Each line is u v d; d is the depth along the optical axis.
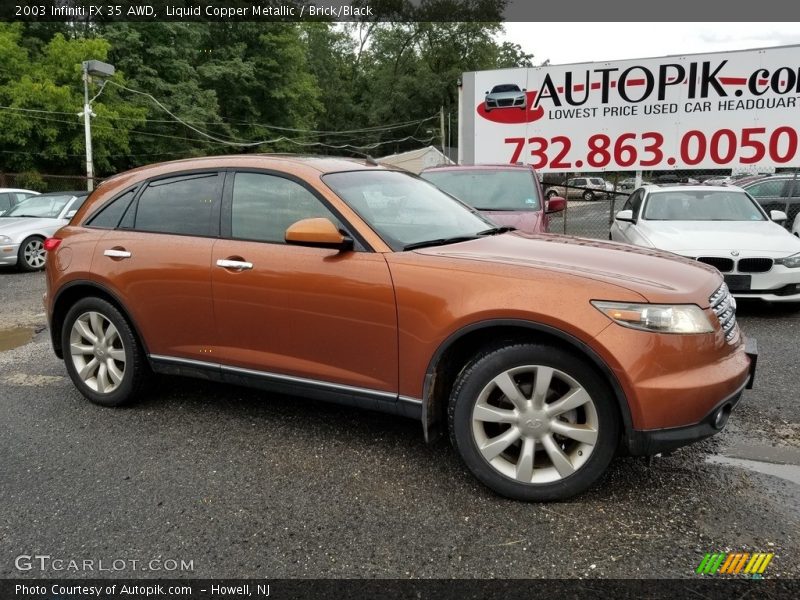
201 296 3.71
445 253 3.18
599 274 2.90
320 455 3.50
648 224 7.54
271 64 46.00
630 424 2.71
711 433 2.78
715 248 6.45
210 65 41.56
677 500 2.96
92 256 4.14
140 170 4.30
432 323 3.00
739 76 10.70
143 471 3.34
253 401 4.36
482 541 2.65
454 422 3.02
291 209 3.55
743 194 8.16
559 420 2.88
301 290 3.36
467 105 12.27
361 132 63.50
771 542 2.61
